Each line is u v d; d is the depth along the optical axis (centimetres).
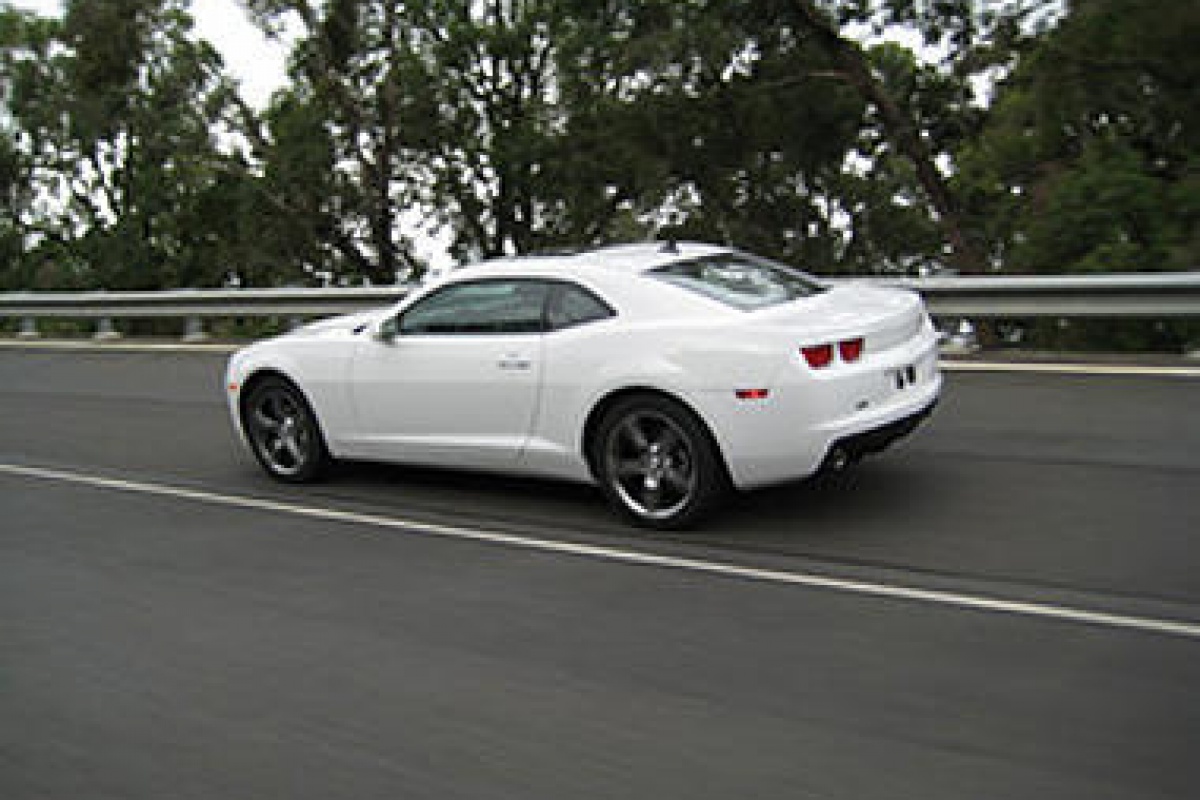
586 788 347
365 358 680
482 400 635
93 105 3656
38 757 388
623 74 2580
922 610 465
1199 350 930
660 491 589
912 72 2742
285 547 609
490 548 584
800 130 2716
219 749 386
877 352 566
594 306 601
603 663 436
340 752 379
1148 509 573
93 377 1320
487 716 398
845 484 650
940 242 3262
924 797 329
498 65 3362
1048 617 450
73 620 515
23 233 4719
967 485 633
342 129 3441
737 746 366
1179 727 360
